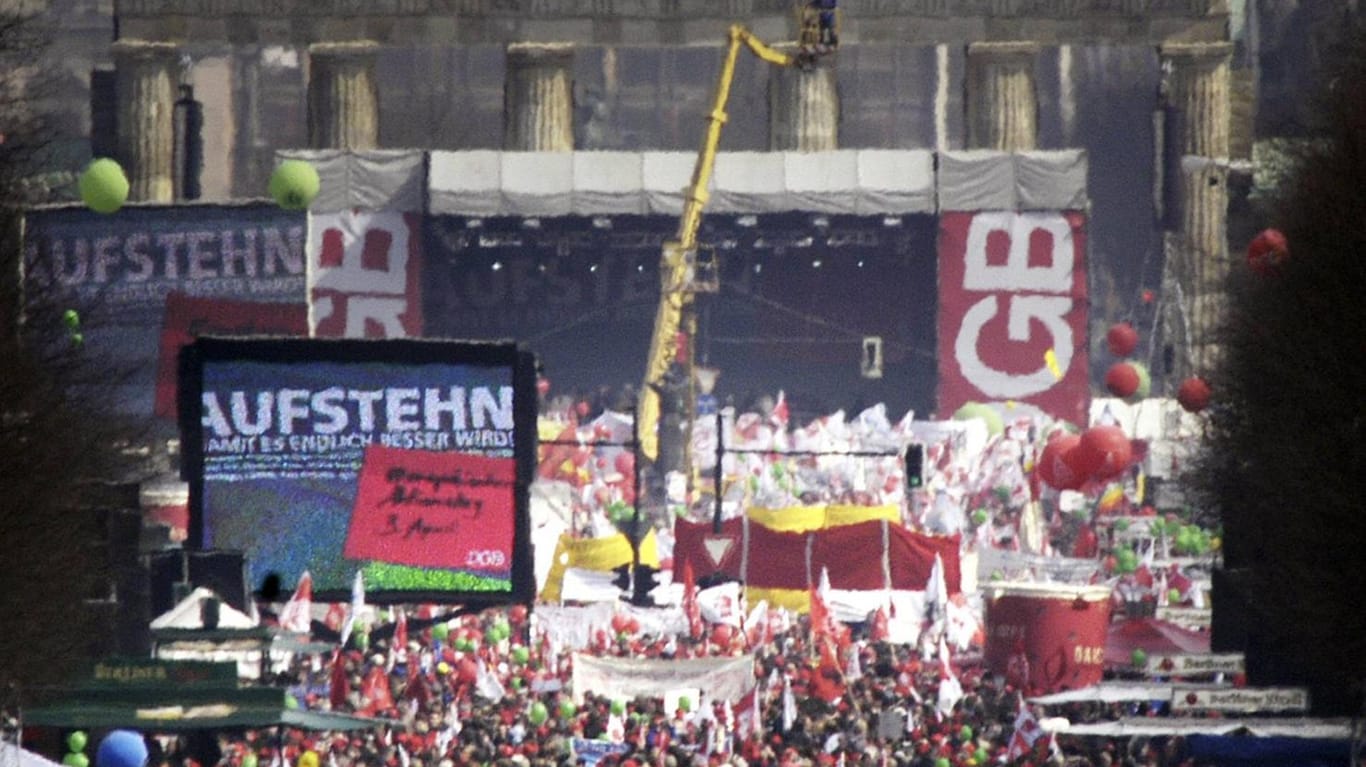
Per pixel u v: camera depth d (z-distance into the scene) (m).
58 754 80.12
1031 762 89.19
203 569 101.00
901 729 94.12
